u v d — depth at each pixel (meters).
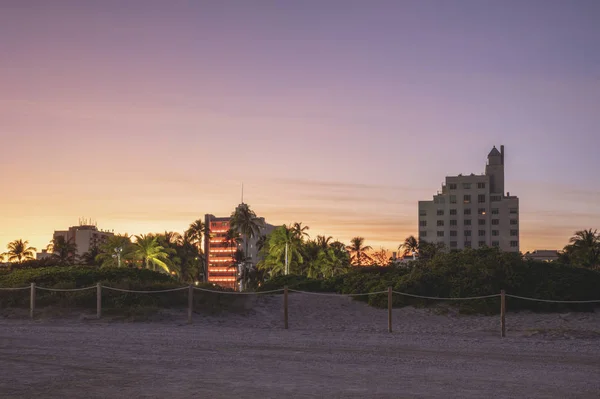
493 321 29.84
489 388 11.62
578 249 90.44
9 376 12.62
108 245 109.44
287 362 14.87
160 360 14.95
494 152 159.00
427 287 36.28
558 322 29.14
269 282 50.44
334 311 33.06
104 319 26.53
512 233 150.75
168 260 115.69
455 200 154.00
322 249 115.69
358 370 13.71
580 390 11.48
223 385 11.76
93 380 12.20
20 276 37.41
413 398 10.66
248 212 132.62
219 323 26.72
